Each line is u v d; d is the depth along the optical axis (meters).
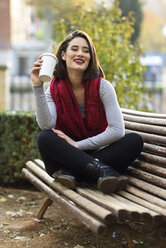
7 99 10.80
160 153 2.76
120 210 2.08
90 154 2.83
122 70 5.15
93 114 2.90
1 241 2.99
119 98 5.07
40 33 31.78
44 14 25.11
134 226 3.38
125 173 2.99
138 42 5.24
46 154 2.77
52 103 2.96
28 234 3.16
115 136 2.78
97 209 2.19
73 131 2.95
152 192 2.52
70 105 2.90
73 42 2.88
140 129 3.14
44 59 2.72
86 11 5.25
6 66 10.34
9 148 4.58
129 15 5.32
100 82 2.88
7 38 23.78
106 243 2.99
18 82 15.79
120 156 2.77
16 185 4.78
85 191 2.59
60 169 2.78
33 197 4.33
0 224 3.35
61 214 3.68
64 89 2.91
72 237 3.10
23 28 28.00
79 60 2.84
